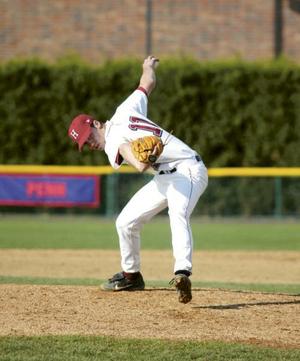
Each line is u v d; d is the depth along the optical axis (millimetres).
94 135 26453
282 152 75750
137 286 28656
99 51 87938
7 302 26594
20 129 77375
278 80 75375
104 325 23844
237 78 75438
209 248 53062
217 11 87188
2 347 21391
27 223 69500
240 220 72938
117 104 76438
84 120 26453
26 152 77750
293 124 75625
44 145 77375
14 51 88750
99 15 88000
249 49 86938
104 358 20531
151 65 28469
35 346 21516
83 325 23828
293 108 75562
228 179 73125
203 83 75875
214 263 45781
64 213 74938
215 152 76375
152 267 43531
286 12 87000
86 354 20844
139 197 27125
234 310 25828
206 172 26562
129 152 25234
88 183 72812
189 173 25922
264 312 25656
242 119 75812
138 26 87688
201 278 39406
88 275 39344
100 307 26016
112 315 25000
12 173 73500
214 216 73438
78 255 48281
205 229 65938
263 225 69312
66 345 21625
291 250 51969
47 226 66938
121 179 73125
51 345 21625
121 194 73250
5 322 24109
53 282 33875
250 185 72875
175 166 25969
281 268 43750
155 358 20547
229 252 50781
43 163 77438
